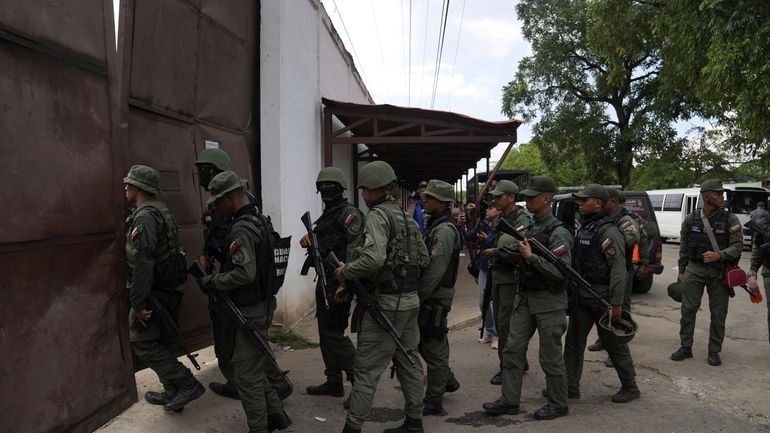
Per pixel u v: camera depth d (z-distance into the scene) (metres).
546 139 28.11
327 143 8.61
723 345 6.09
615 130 27.48
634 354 5.69
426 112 8.39
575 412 4.09
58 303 2.85
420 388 3.52
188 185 4.64
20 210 2.61
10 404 2.52
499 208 4.75
